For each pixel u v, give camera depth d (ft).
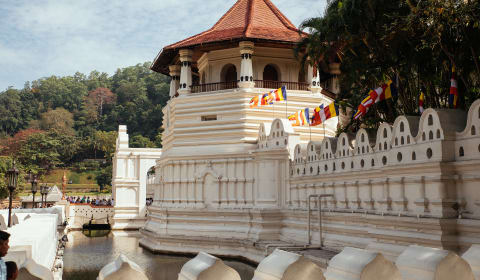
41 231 47.24
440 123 61.62
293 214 102.47
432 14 67.36
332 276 26.91
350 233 81.82
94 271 95.45
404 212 67.31
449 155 61.26
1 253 26.30
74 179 499.10
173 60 145.38
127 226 198.18
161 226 127.13
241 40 123.75
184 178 126.82
